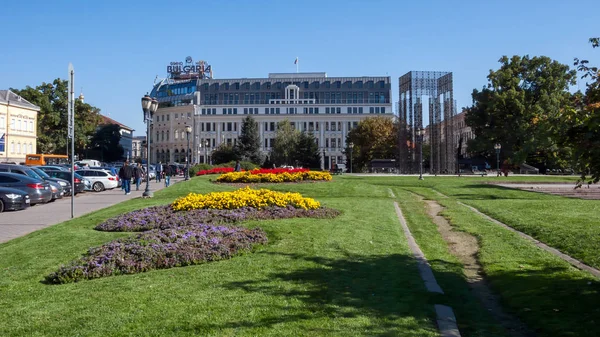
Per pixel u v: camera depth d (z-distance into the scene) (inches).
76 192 1234.0
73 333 211.2
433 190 1264.8
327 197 1002.7
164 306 245.8
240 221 537.3
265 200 619.5
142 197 1007.0
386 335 210.2
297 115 4451.3
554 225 538.3
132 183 1849.2
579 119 257.6
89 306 249.4
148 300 257.4
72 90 698.8
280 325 218.1
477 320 250.5
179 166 3051.2
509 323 249.3
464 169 2753.4
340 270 327.6
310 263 345.4
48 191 972.6
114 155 4384.8
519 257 397.1
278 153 3353.8
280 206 617.0
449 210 757.9
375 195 1049.5
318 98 4549.7
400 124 2544.3
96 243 439.2
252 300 255.8
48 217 745.0
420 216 703.7
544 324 239.9
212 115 4532.5
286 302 253.0
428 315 242.2
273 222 515.2
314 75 4729.3
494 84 2437.3
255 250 397.1
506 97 2346.2
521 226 558.3
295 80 4591.5
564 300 275.3
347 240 435.5
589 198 952.3
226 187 1159.6
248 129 3358.8
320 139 4461.1
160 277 311.3
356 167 3390.7
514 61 2442.2
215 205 600.7
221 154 3376.0
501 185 1386.6
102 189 1411.2
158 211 597.9
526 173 2437.3
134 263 339.3
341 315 234.4
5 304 260.8
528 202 831.1
